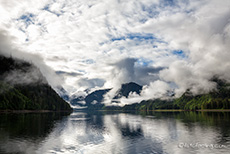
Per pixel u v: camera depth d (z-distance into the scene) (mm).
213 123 93062
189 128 75250
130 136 59312
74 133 65250
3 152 38719
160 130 72375
